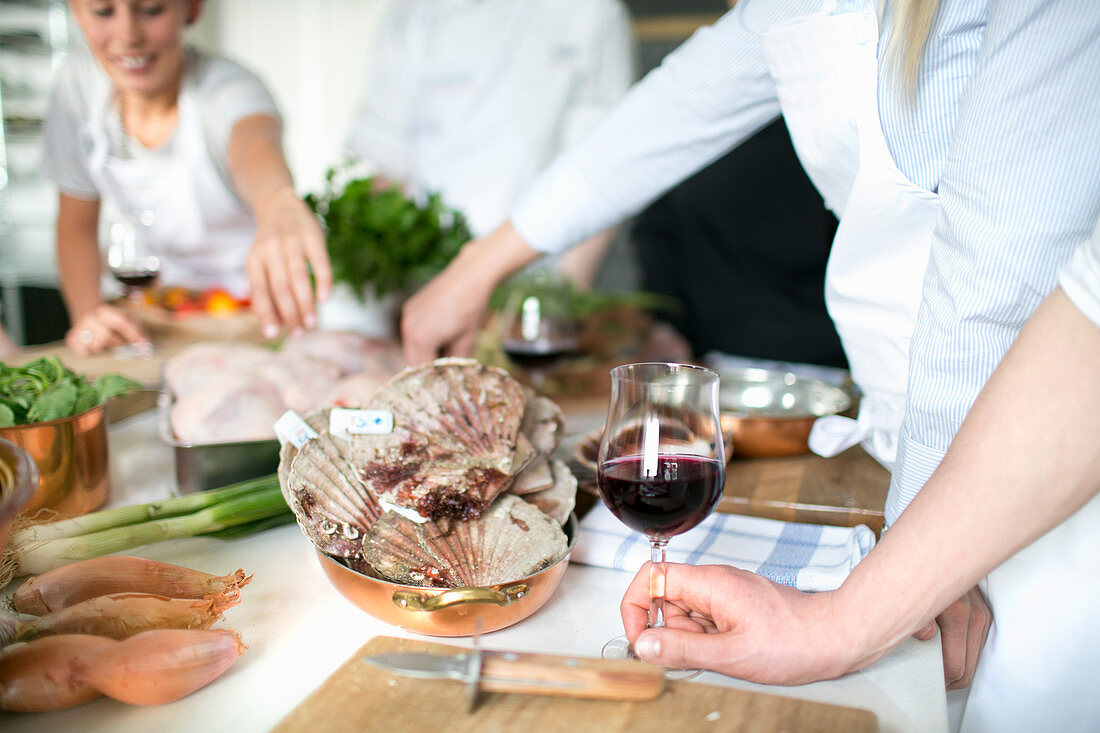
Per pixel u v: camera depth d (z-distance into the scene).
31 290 3.98
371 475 0.91
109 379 1.11
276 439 1.11
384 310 1.76
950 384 0.80
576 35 3.13
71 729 0.69
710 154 1.35
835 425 1.16
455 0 3.15
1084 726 0.89
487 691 0.71
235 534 1.03
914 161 0.91
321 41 5.21
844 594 0.72
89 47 2.23
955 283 0.77
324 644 0.83
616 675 0.69
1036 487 0.64
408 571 0.83
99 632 0.74
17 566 0.90
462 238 1.84
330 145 5.34
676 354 2.08
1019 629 0.90
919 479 0.86
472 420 0.97
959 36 0.84
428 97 3.22
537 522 0.90
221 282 2.63
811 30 0.96
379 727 0.66
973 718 0.94
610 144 1.37
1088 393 0.62
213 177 2.41
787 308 2.34
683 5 3.96
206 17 5.20
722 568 0.79
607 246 2.82
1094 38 0.67
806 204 2.26
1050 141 0.69
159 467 1.32
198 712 0.72
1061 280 0.64
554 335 1.60
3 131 3.85
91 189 2.54
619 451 0.77
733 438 1.30
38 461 1.00
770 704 0.70
